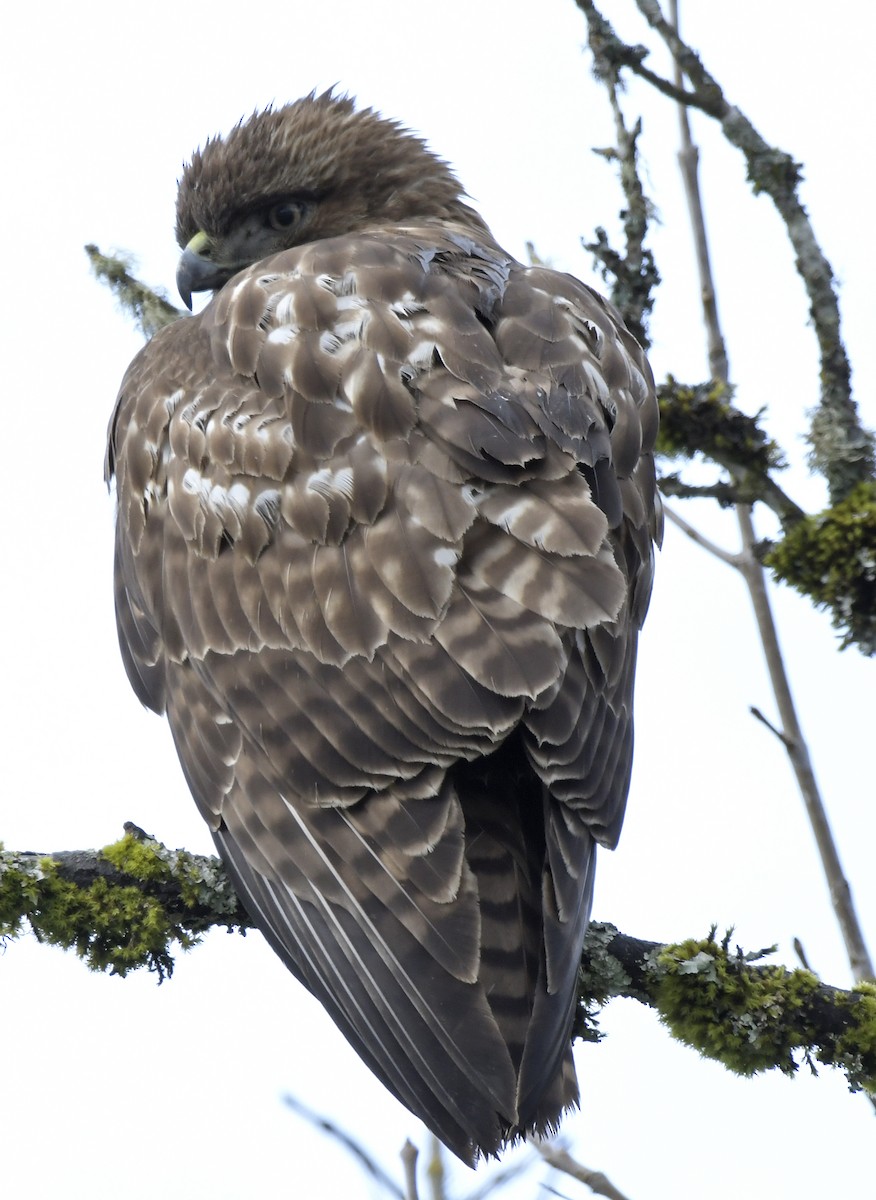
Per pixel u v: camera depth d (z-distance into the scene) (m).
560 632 9.66
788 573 13.75
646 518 11.33
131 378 12.09
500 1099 8.85
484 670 9.52
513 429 10.14
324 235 14.28
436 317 10.70
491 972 9.24
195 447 10.91
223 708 10.30
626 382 11.40
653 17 13.88
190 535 10.77
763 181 13.89
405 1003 9.16
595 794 9.66
